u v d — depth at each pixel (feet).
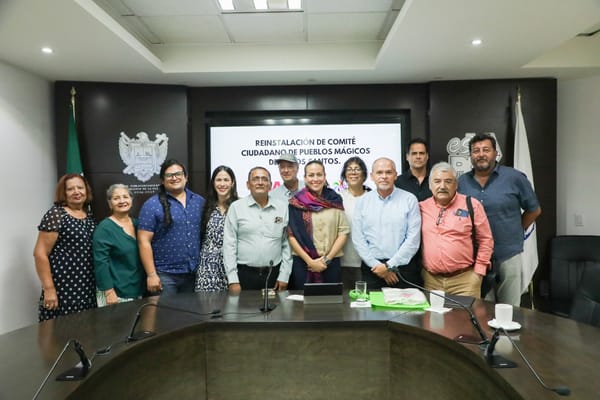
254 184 8.67
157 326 5.61
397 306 6.35
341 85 12.54
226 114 12.70
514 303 9.14
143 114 12.16
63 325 5.64
